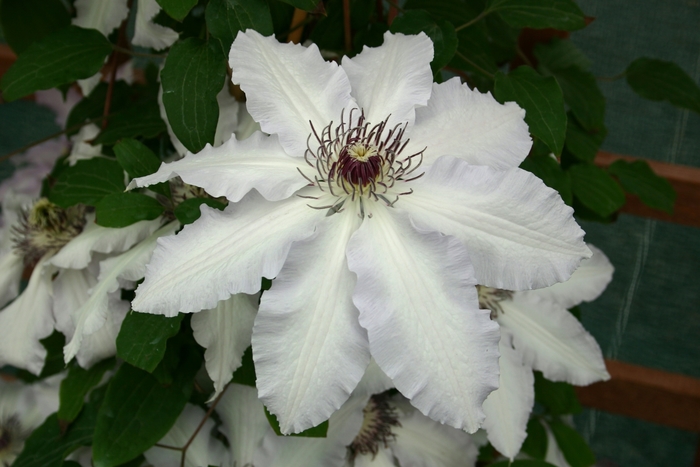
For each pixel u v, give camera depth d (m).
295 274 0.24
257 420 0.34
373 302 0.23
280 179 0.26
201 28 0.36
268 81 0.26
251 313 0.30
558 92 0.28
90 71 0.31
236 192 0.25
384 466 0.37
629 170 0.41
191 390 0.31
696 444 0.67
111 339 0.33
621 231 0.66
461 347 0.23
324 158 0.26
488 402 0.33
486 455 0.40
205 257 0.24
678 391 0.51
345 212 0.26
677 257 0.65
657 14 0.58
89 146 0.38
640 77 0.40
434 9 0.34
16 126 0.70
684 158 0.62
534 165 0.32
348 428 0.34
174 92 0.27
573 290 0.36
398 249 0.24
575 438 0.41
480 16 0.32
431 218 0.25
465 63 0.33
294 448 0.34
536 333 0.36
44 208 0.36
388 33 0.28
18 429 0.44
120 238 0.31
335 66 0.27
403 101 0.27
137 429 0.30
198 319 0.29
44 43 0.31
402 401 0.38
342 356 0.23
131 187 0.26
